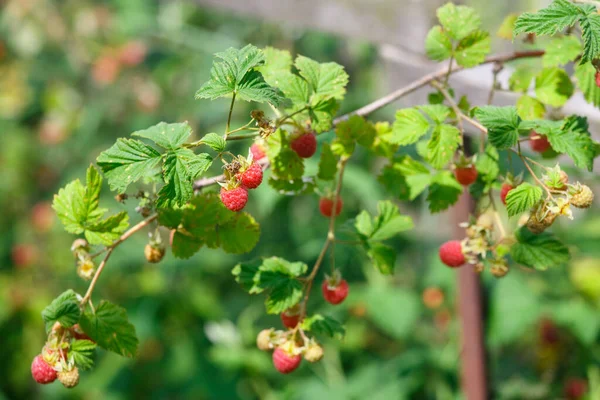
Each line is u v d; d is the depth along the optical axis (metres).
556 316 1.57
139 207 1.08
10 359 2.14
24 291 2.19
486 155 1.12
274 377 1.67
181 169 0.99
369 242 1.13
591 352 1.62
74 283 2.19
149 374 1.93
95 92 2.61
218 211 1.07
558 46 1.13
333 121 1.11
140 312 1.85
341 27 1.37
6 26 2.71
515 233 1.11
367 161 1.84
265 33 2.29
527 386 1.65
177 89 2.44
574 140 1.05
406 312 1.63
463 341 1.39
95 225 1.06
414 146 1.49
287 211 1.98
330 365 1.67
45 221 2.32
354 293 1.67
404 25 1.31
